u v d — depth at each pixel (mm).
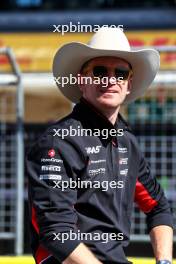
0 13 25469
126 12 25281
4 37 24547
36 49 23047
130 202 8125
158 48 15031
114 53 7977
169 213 8688
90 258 7219
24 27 25109
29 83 19719
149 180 8578
